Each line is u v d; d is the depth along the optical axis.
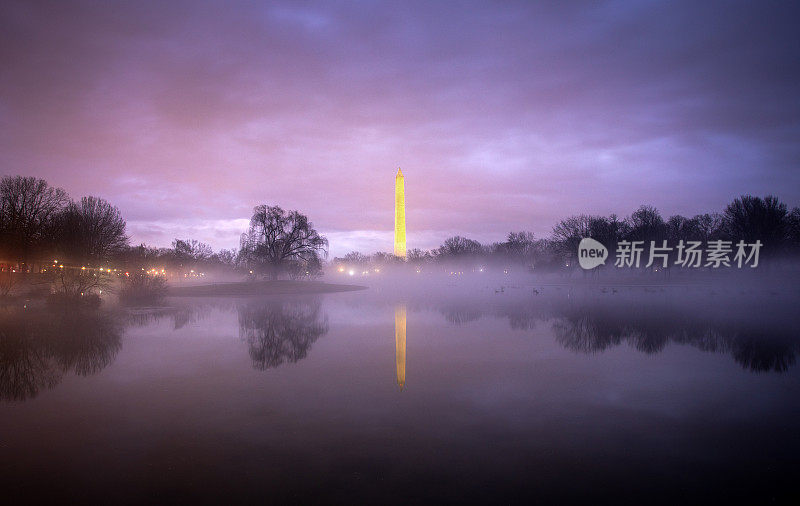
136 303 42.44
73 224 53.47
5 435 9.34
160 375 14.45
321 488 7.10
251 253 72.00
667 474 7.59
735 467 7.85
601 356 17.30
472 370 15.07
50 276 45.91
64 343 20.28
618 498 6.82
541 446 8.73
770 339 21.05
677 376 14.27
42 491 7.04
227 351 18.47
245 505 6.61
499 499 6.78
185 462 8.05
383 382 13.56
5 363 16.22
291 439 9.09
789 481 7.34
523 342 20.56
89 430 9.60
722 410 10.91
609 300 45.06
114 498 6.82
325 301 46.31
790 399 11.79
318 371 14.95
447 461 8.07
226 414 10.61
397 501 6.71
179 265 112.69
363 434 9.35
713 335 22.28
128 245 67.56
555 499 6.78
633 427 9.77
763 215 65.38
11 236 49.50
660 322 27.36
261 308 37.88
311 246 74.75
